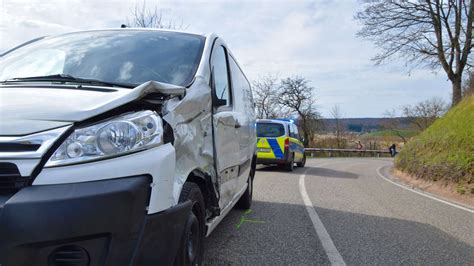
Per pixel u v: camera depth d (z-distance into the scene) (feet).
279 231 17.89
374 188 35.60
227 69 15.14
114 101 7.66
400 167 53.93
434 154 43.47
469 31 74.33
